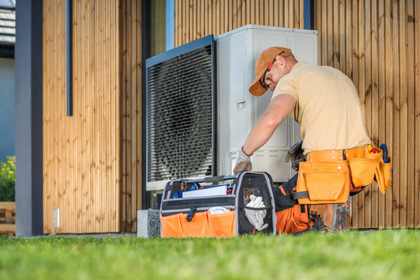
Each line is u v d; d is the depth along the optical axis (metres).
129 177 5.84
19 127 6.45
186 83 4.62
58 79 6.25
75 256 1.46
